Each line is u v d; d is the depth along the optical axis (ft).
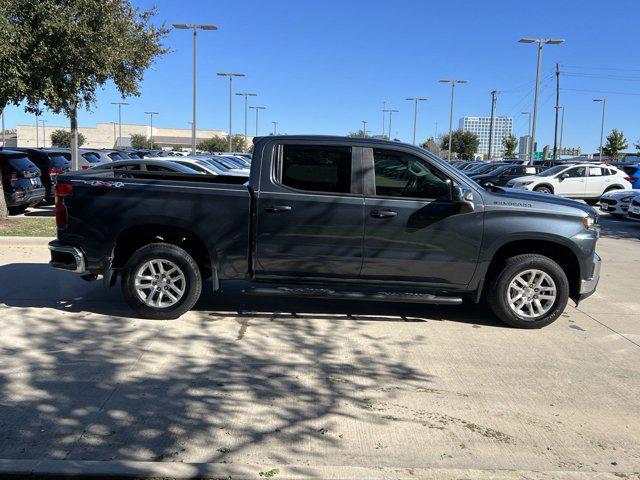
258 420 12.82
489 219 18.86
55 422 12.50
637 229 49.37
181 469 10.49
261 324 19.75
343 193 18.86
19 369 15.37
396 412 13.39
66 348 17.01
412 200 18.83
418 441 12.07
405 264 19.01
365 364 16.34
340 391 14.48
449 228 18.80
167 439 11.87
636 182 77.51
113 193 19.20
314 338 18.44
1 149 48.03
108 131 388.16
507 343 18.39
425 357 17.01
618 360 17.07
